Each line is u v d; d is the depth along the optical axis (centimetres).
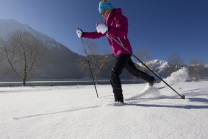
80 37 276
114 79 215
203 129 108
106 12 229
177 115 141
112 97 278
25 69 2306
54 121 135
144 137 97
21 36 2409
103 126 119
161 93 273
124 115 146
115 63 221
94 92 425
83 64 2828
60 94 417
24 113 171
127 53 225
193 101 204
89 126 120
